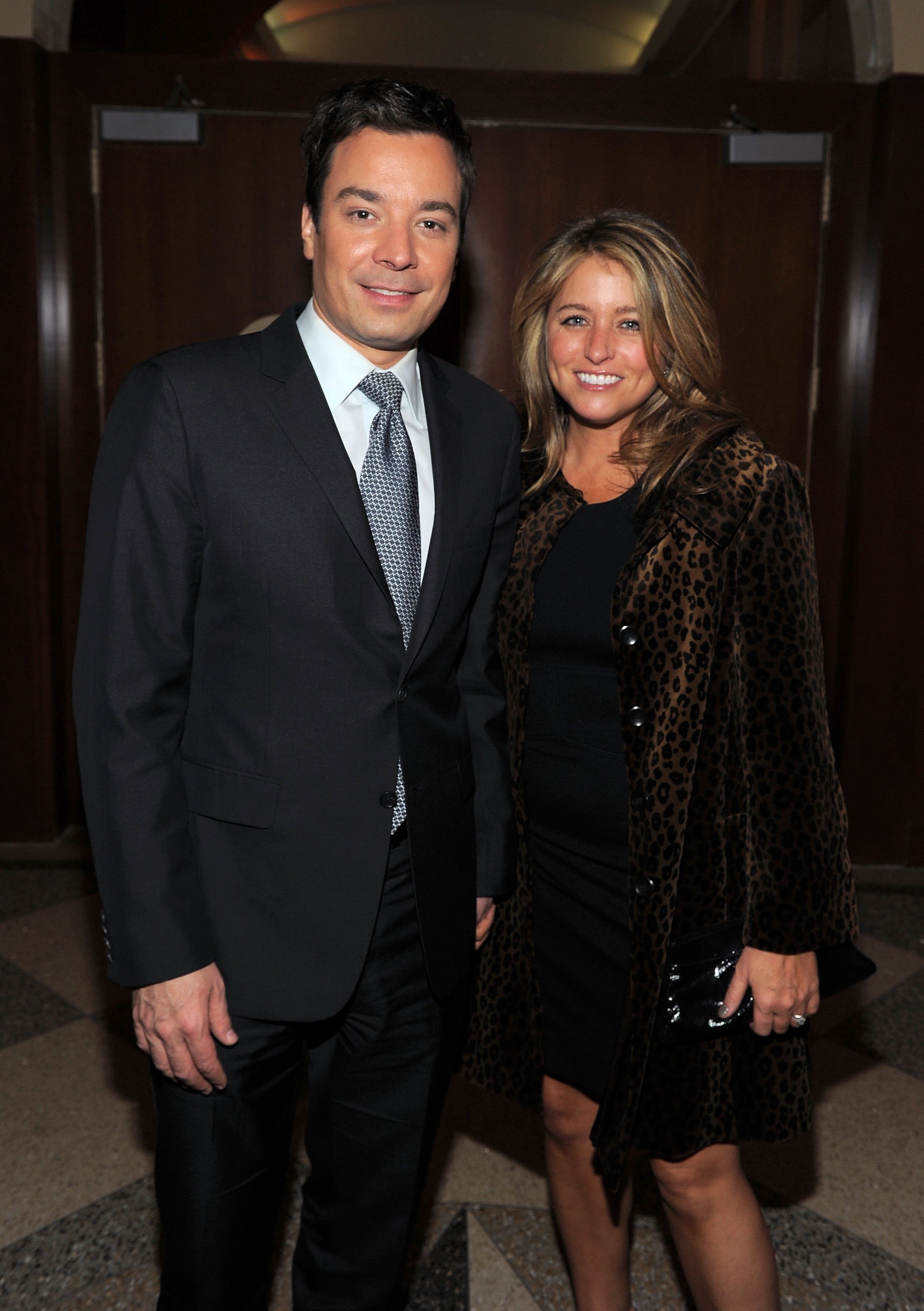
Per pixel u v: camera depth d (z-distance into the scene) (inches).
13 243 118.8
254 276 124.1
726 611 48.4
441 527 48.1
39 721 128.7
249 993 45.1
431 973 48.3
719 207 123.9
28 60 115.5
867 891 123.7
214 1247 46.0
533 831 55.4
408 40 223.5
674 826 48.4
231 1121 45.6
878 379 122.0
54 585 128.1
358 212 43.8
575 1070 54.9
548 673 53.2
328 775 45.1
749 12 139.7
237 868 45.2
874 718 128.1
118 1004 95.9
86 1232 68.3
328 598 44.2
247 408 43.8
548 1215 70.9
